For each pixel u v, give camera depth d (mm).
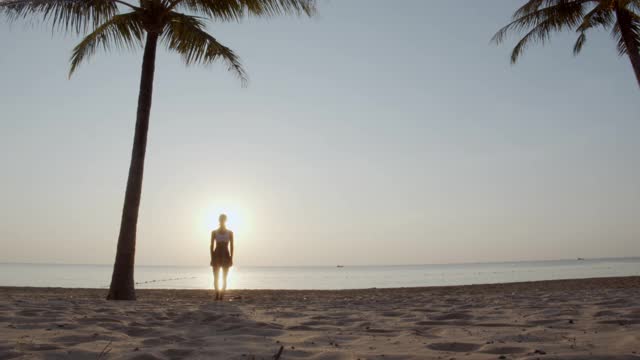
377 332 3682
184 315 4570
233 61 9789
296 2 8859
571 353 2543
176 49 9961
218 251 8078
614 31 14031
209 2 9180
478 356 2578
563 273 56656
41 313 4453
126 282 8008
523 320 4172
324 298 8703
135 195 8422
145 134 8758
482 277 50844
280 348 2721
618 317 4070
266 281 53656
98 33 9430
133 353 2605
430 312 5207
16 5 7664
